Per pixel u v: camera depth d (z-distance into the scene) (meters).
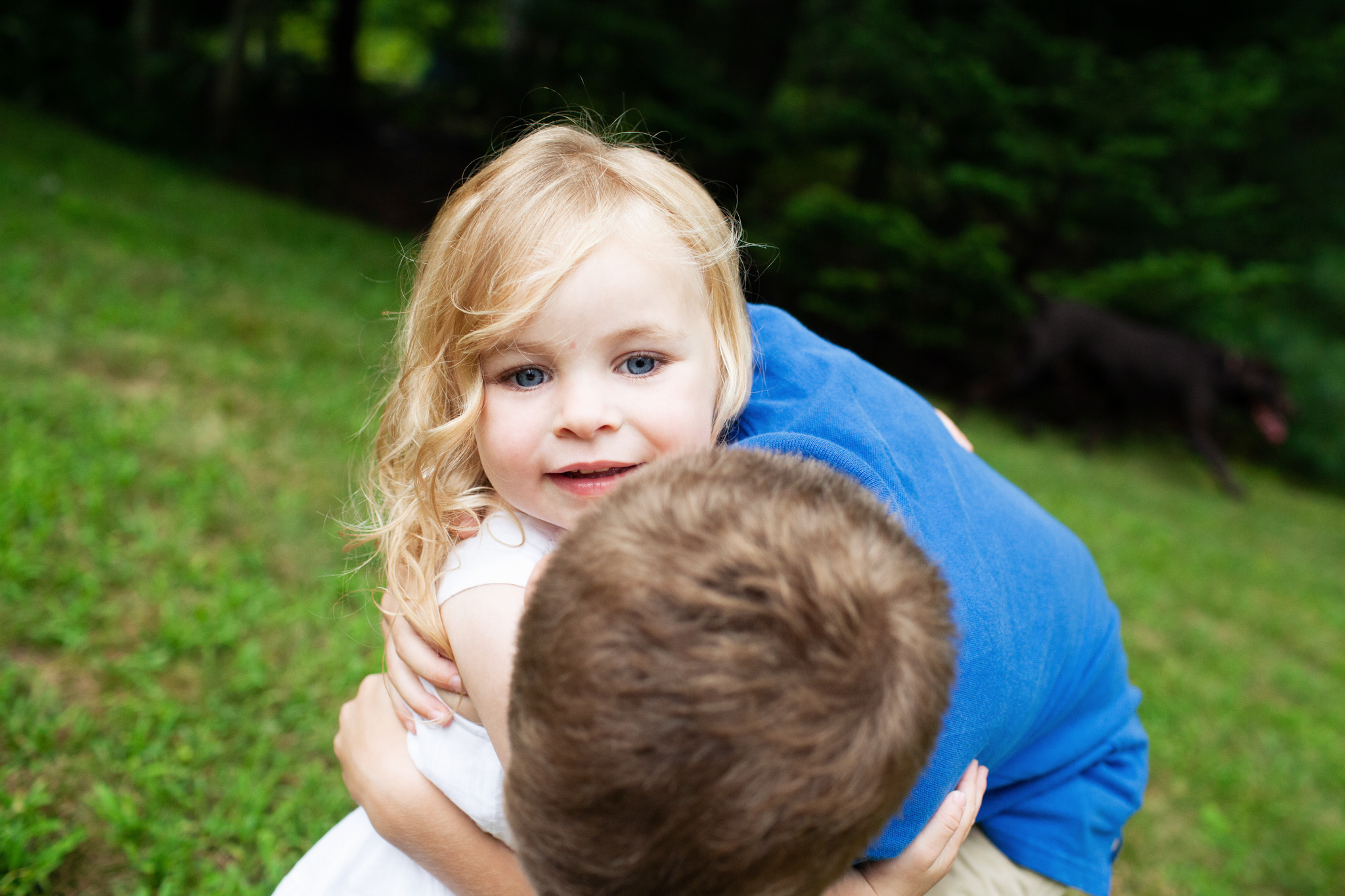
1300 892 2.91
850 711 0.74
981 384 11.06
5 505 3.12
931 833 1.10
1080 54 11.30
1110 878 1.43
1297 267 13.31
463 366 1.19
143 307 5.83
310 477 4.04
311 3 18.41
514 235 1.14
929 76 11.34
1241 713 4.03
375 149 16.83
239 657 2.73
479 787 1.22
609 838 0.74
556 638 0.78
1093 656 1.43
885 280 11.49
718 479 0.86
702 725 0.71
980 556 1.19
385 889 1.35
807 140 12.95
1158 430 11.66
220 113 14.32
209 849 2.12
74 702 2.45
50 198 8.12
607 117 12.95
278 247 9.27
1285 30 12.31
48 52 13.76
